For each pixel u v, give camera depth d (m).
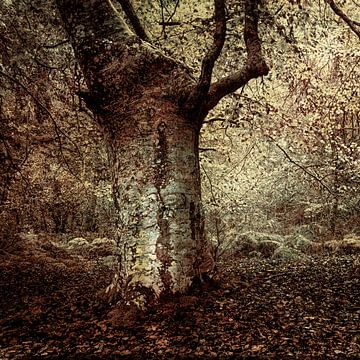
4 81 9.88
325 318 5.77
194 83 6.57
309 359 4.50
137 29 8.05
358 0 10.55
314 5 9.67
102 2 6.68
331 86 11.56
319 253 13.45
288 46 10.17
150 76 6.50
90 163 13.44
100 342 5.12
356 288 7.41
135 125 6.45
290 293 7.03
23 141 10.55
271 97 11.26
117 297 6.18
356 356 4.56
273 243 13.97
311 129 10.93
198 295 6.28
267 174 15.66
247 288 7.13
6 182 10.67
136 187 6.35
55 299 7.32
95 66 6.46
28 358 4.79
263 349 4.77
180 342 5.00
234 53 10.07
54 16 9.59
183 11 10.09
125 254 6.25
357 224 15.45
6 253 11.97
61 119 11.23
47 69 10.21
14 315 6.50
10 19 9.41
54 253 13.59
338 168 13.50
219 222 14.98
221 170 14.05
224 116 10.74
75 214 19.33
